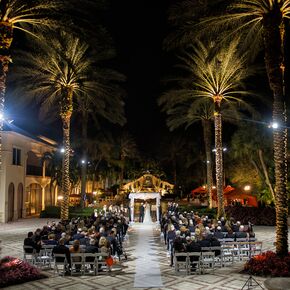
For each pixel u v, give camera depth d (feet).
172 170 232.12
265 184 115.14
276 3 48.11
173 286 39.09
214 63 89.04
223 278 42.22
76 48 84.84
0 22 48.03
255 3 48.98
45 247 49.96
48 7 53.11
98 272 45.85
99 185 246.27
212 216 106.93
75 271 46.11
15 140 122.21
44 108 94.94
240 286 38.73
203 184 213.66
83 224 66.54
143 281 41.32
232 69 87.97
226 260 53.01
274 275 42.22
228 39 59.16
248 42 61.11
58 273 45.24
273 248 62.80
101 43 57.98
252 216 105.50
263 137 108.58
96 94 96.07
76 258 44.39
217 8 51.52
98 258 47.42
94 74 88.43
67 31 56.24
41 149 152.35
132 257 56.18
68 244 50.52
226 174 159.43
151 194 106.73
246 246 55.01
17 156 126.00
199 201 189.06
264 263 44.37
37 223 109.81
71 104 89.92
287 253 45.91
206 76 92.27
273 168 112.27
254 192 125.39
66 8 54.34
